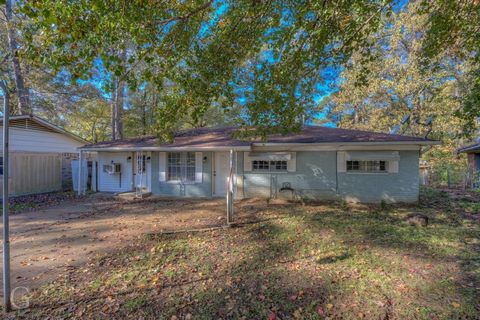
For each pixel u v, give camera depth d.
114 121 19.28
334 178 10.13
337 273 4.09
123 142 12.73
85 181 13.05
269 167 10.82
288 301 3.34
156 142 11.91
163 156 11.70
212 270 4.25
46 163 13.07
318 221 7.17
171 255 4.88
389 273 4.06
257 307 3.22
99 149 11.79
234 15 4.34
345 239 5.68
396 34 14.48
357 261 4.52
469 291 3.50
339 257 4.71
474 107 7.77
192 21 4.10
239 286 3.73
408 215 7.46
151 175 11.91
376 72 15.64
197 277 4.02
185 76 4.61
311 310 3.15
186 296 3.49
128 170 12.55
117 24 3.28
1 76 14.56
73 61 3.35
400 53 16.23
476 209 8.46
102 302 3.37
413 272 4.08
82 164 12.62
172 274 4.11
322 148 10.22
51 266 4.46
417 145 9.45
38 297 3.48
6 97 3.12
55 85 16.27
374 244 5.36
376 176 9.81
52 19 2.76
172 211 8.73
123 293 3.57
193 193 11.42
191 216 7.99
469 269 4.16
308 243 5.46
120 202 10.41
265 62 5.34
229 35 4.51
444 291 3.52
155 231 6.41
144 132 22.58
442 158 17.56
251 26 4.47
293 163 10.48
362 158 9.52
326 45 5.10
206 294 3.53
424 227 6.57
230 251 5.06
